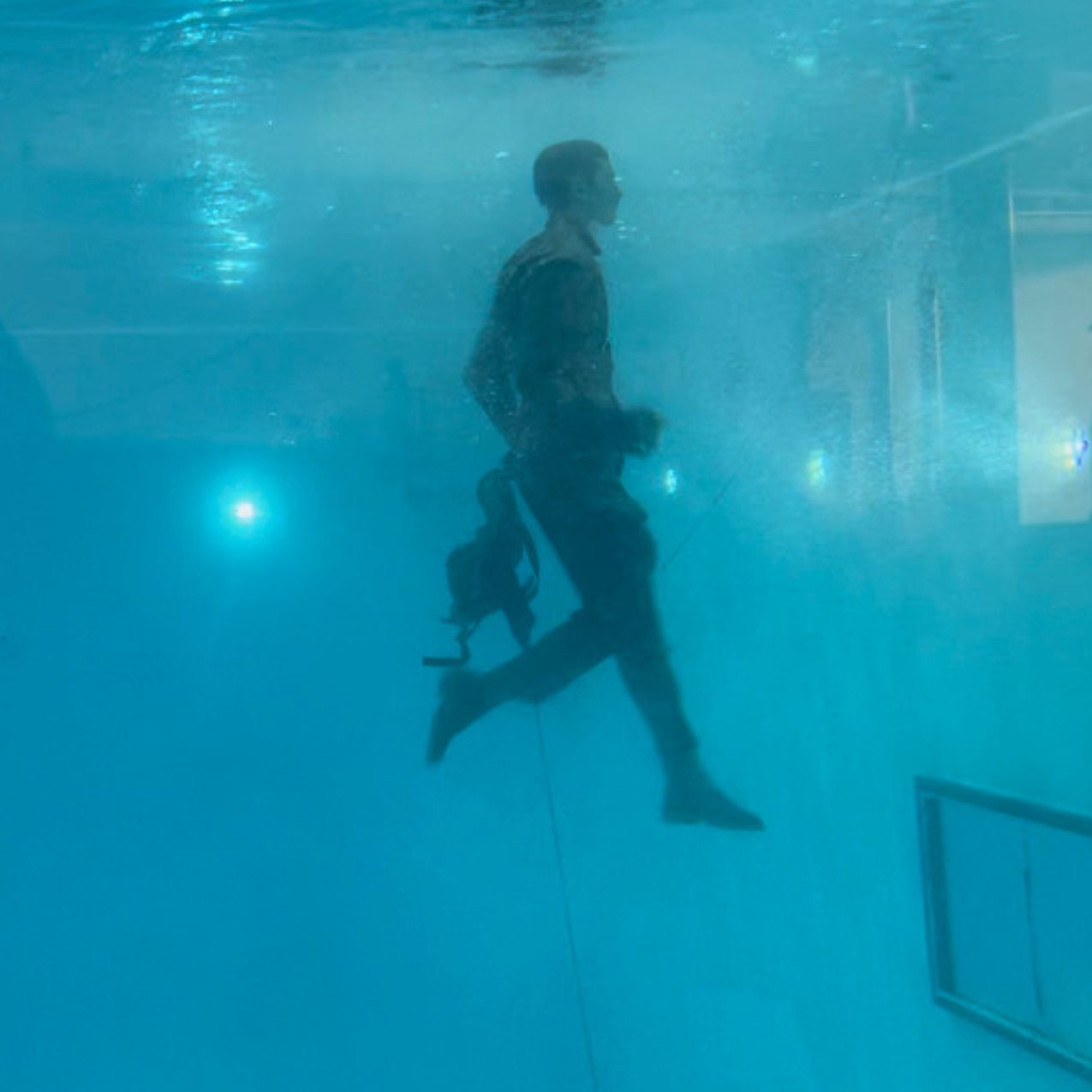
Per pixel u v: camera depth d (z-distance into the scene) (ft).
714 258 11.78
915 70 11.57
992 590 9.71
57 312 11.92
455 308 12.03
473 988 8.27
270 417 11.55
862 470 10.85
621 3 9.89
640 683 8.68
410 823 9.17
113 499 10.98
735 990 8.16
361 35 10.39
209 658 10.13
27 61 10.87
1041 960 7.27
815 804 9.09
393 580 10.66
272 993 8.23
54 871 8.82
